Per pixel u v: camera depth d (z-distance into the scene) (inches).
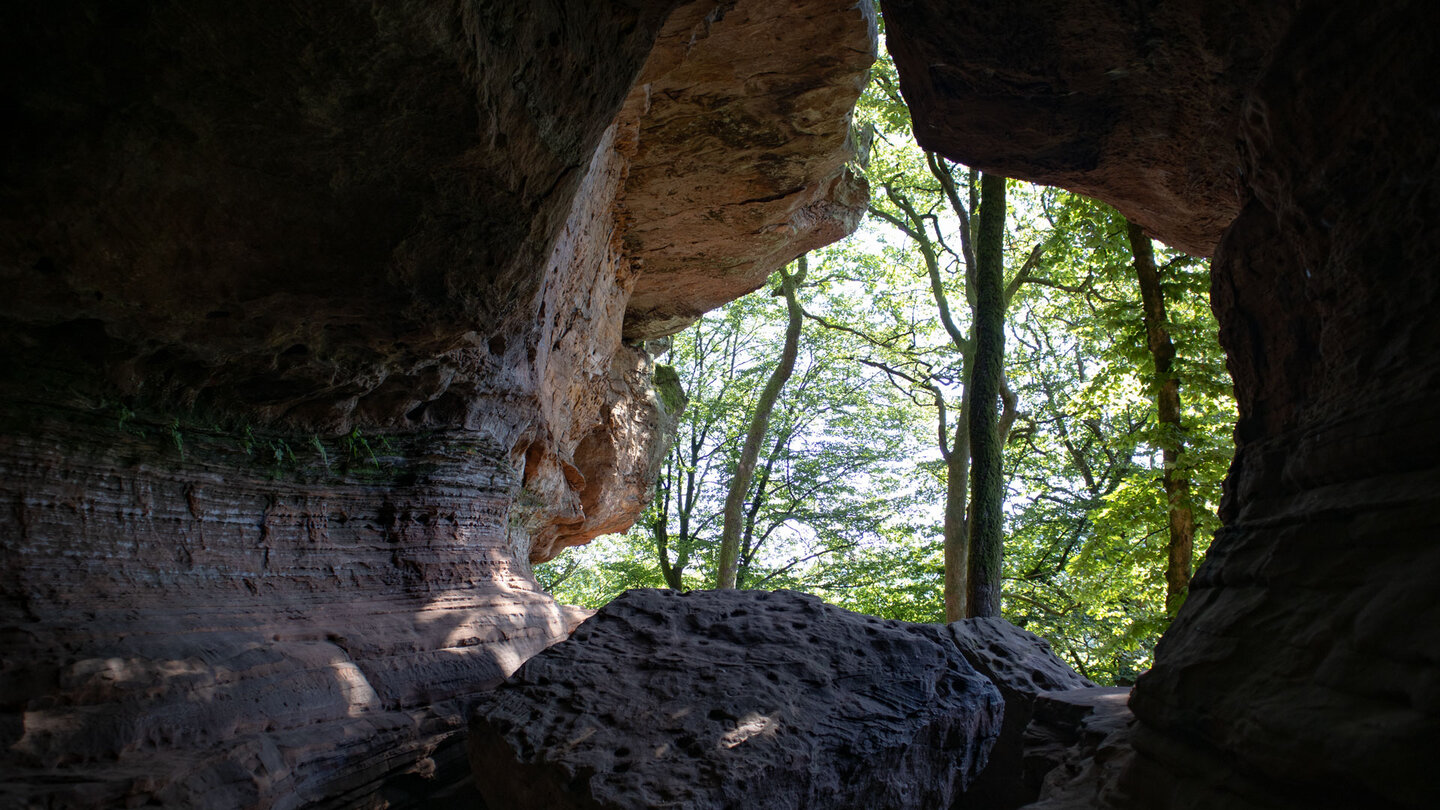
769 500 920.3
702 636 220.2
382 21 132.5
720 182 410.3
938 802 198.8
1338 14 124.5
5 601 157.5
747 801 158.1
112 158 136.5
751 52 329.4
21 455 165.9
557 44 163.9
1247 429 157.6
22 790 129.8
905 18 221.3
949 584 554.3
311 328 191.5
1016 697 253.1
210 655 177.5
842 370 964.0
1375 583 104.7
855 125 502.3
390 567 249.9
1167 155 243.3
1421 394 105.7
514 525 374.3
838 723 185.6
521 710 191.8
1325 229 132.0
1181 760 130.1
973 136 255.1
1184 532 354.3
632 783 157.2
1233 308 159.2
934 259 678.5
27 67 122.5
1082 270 616.4
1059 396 789.9
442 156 160.9
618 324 488.7
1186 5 188.9
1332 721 99.7
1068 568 535.5
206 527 202.5
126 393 180.7
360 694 205.8
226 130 141.6
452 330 205.6
